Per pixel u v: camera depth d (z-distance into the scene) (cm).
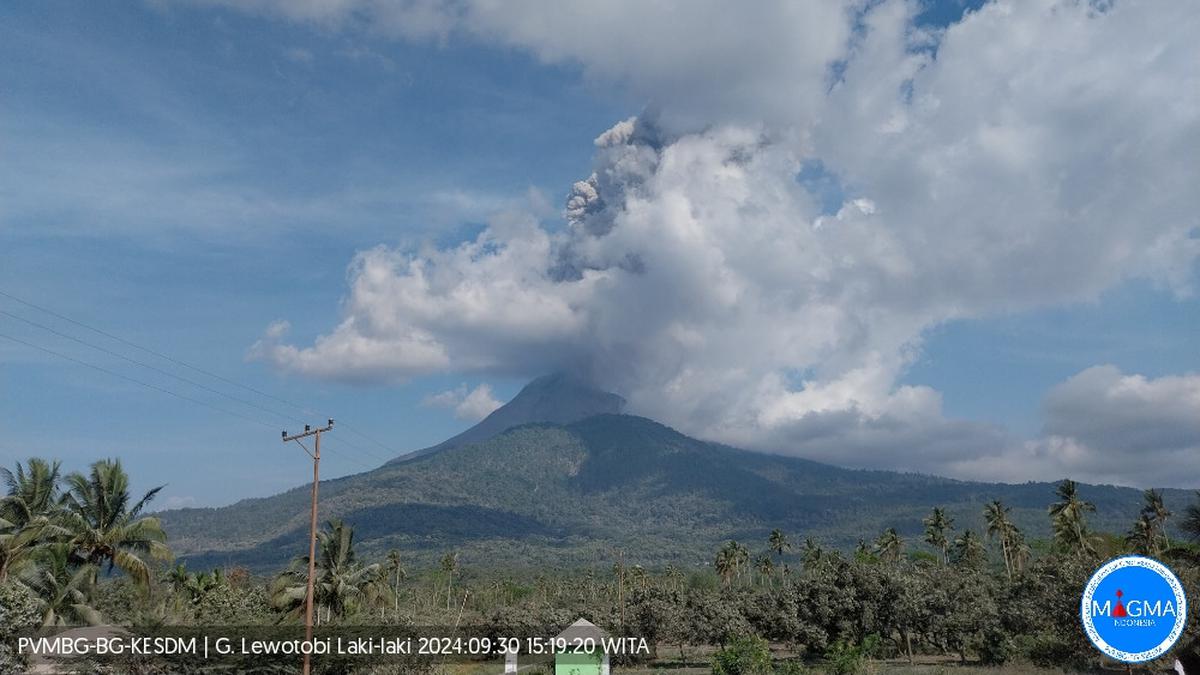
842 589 7019
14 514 5484
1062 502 10650
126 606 6059
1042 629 6656
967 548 14700
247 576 13288
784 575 17888
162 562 5831
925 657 8050
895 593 6850
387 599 7650
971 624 6850
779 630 7512
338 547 6625
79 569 5409
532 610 9094
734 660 6091
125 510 5619
